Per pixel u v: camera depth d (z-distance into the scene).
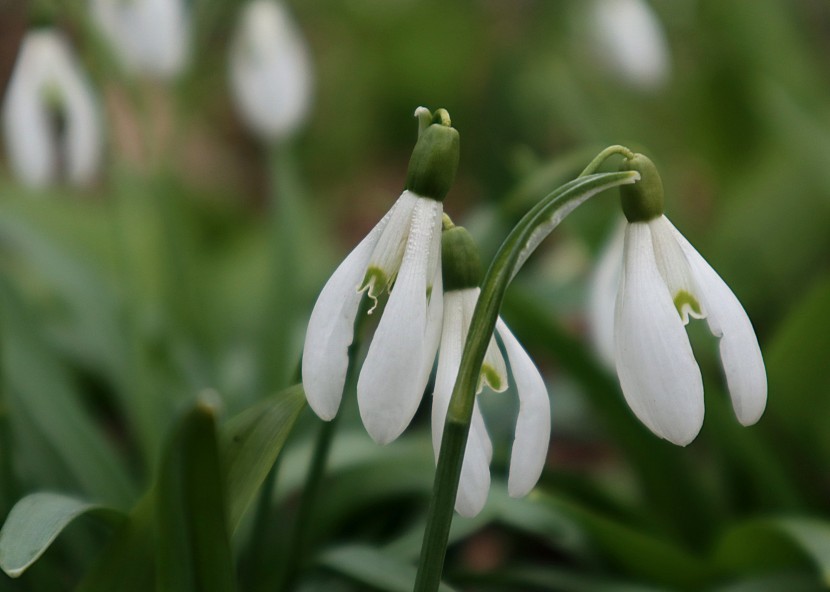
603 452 0.55
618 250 0.37
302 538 0.34
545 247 0.72
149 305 0.50
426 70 0.92
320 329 0.28
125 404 0.42
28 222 0.47
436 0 0.94
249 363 0.49
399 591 0.33
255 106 0.47
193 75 0.61
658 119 0.67
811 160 0.52
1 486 0.34
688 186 0.73
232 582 0.30
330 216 0.86
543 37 0.75
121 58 0.44
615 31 0.54
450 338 0.29
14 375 0.37
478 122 0.80
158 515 0.29
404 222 0.28
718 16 0.63
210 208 0.72
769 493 0.39
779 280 0.54
